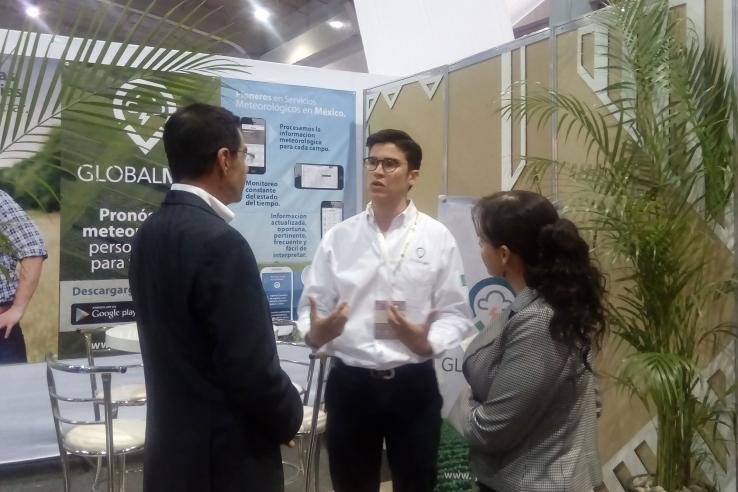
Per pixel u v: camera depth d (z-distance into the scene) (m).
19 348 3.05
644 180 2.10
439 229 2.03
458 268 2.02
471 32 4.18
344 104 3.87
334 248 2.06
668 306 2.06
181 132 1.38
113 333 2.72
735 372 2.02
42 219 3.05
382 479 3.14
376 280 1.96
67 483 2.36
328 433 1.96
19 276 3.02
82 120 1.61
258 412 1.33
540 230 1.35
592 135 2.32
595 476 1.34
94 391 2.86
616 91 2.37
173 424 1.33
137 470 3.26
